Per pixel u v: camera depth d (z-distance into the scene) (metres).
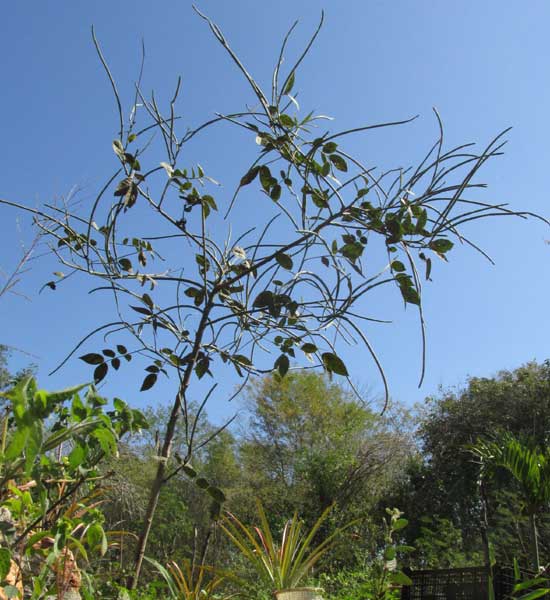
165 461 2.68
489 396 17.80
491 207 2.45
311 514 16.39
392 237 2.45
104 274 2.93
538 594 3.45
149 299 2.98
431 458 17.73
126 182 2.79
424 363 2.27
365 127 2.55
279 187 2.71
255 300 2.69
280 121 2.66
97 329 2.92
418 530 15.84
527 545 8.82
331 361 2.67
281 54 2.68
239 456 20.69
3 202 2.79
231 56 2.61
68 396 1.43
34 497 2.53
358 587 7.38
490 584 3.76
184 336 3.01
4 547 1.88
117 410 1.90
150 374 2.93
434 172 2.51
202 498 15.96
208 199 2.96
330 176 2.59
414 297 2.37
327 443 18.83
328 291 2.64
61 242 2.91
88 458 2.36
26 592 2.25
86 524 2.20
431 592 4.52
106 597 2.58
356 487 16.84
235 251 2.94
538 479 4.99
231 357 2.89
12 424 2.02
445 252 2.45
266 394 20.53
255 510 17.75
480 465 5.37
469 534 14.62
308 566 4.58
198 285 2.97
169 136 2.83
